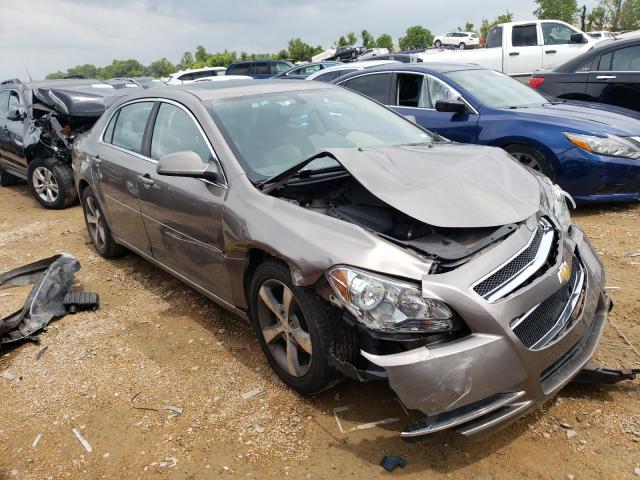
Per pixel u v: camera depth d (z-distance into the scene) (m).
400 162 3.19
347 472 2.58
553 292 2.59
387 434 2.79
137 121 4.57
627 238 5.04
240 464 2.69
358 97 4.52
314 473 2.59
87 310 4.43
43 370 3.63
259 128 3.72
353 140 3.89
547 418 2.82
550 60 12.67
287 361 3.11
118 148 4.72
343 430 2.85
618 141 5.60
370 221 2.91
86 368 3.62
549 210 3.07
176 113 4.04
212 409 3.11
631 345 3.36
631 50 7.92
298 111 3.99
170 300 4.53
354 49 34.22
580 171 5.64
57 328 4.16
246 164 3.43
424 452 2.66
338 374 2.90
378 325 2.45
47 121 7.66
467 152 3.47
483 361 2.36
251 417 3.01
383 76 7.24
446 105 6.30
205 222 3.49
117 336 4.00
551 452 2.60
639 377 3.08
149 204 4.12
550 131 5.77
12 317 4.08
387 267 2.52
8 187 9.88
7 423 3.15
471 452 2.64
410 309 2.41
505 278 2.51
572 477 2.45
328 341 2.76
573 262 2.93
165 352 3.74
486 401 2.42
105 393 3.34
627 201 6.04
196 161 3.41
